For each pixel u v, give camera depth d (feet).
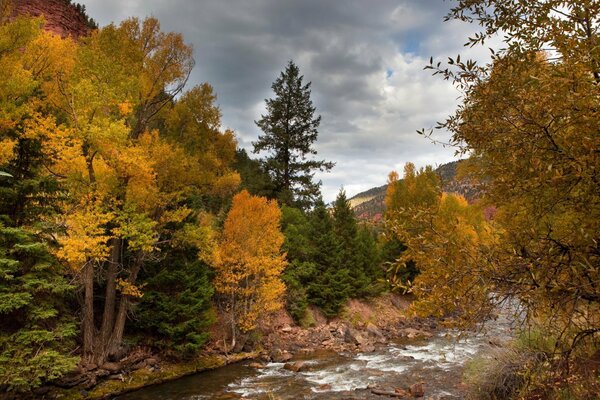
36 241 41.55
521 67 10.65
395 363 61.93
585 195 9.35
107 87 46.09
